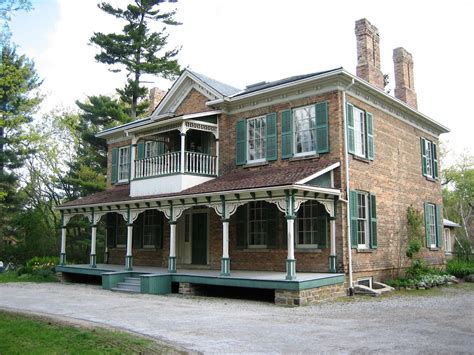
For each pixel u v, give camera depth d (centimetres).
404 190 1947
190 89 2053
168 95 2109
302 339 824
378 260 1692
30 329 881
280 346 769
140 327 948
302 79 1625
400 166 1942
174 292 1681
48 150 3638
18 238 3397
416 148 2111
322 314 1127
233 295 1580
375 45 1891
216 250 1845
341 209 1529
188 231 1995
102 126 3644
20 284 2044
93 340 789
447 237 3200
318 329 922
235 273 1583
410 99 2169
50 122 3725
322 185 1484
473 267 2228
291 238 1341
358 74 1841
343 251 1505
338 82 1577
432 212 2214
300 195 1390
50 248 3159
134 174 1998
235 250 1780
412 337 838
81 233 3566
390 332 887
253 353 723
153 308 1240
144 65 3134
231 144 1881
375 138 1778
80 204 2152
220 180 1730
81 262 3281
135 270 1852
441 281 1841
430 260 2098
